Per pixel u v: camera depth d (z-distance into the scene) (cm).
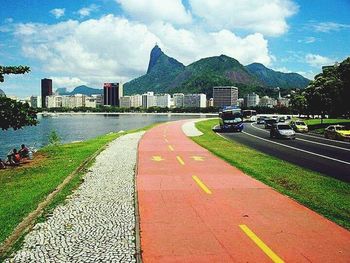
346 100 5256
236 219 979
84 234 878
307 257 740
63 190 1342
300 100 9625
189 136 3853
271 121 5719
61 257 745
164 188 1358
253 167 1842
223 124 4916
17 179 1794
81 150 2762
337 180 1570
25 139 6488
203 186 1388
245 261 719
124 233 882
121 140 3422
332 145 3169
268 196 1231
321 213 1036
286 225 932
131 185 1430
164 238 841
